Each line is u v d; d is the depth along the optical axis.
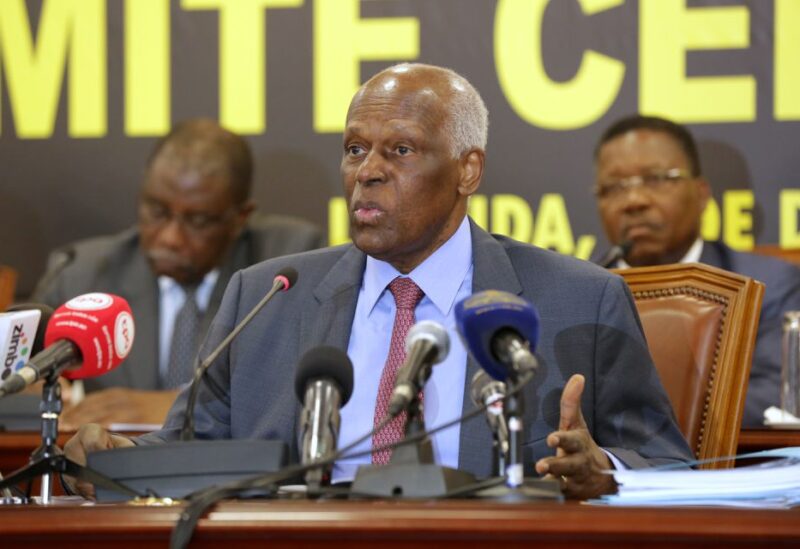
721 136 12.63
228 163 12.78
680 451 6.20
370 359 6.38
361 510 3.89
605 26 12.76
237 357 6.55
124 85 13.29
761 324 10.91
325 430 4.73
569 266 6.57
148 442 6.22
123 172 13.29
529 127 12.84
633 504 4.38
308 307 6.60
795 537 3.77
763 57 12.60
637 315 6.58
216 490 4.12
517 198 12.84
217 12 13.23
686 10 12.70
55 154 13.32
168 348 12.41
